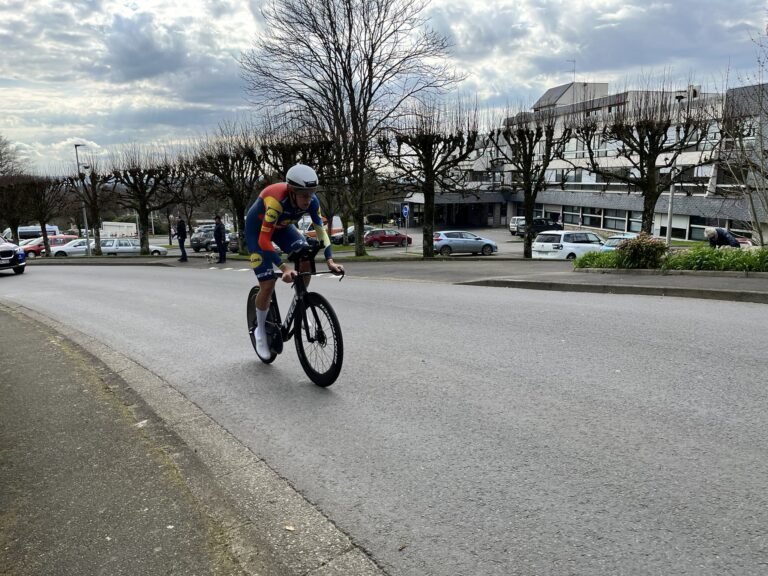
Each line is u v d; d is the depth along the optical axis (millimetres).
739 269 10336
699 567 2387
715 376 4699
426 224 25828
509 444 3646
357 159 26719
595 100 47469
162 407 4723
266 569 2504
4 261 22703
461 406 4352
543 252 28703
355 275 16922
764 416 3861
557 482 3137
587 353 5590
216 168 29531
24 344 7262
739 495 2910
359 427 4078
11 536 2764
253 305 6023
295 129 27828
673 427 3766
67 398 4852
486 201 66125
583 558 2486
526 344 6070
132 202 40156
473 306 8711
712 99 26203
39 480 3344
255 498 3145
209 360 6281
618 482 3100
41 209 44438
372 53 26969
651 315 7242
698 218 39312
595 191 50438
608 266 12461
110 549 2637
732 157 18891
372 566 2523
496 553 2561
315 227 5125
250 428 4195
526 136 27750
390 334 6934
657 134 24312
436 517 2875
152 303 11359
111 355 6652
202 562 2539
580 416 4027
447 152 25359
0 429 4188
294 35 26703
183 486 3234
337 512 2973
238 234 30906
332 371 4855
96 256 39219
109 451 3723
